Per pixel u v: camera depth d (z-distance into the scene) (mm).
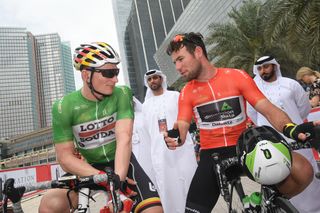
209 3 54875
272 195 2020
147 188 2469
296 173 2139
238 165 2293
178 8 108375
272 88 3854
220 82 2682
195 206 2605
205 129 2742
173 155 4156
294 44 11781
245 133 2148
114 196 1803
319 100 4836
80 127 2393
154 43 111938
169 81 60531
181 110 2805
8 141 109375
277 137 2051
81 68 2232
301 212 3396
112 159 2484
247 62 21234
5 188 1853
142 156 4562
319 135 1984
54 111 2346
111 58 2184
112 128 2436
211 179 2645
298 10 11062
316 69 11891
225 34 21938
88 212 2064
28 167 11078
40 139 102312
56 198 2293
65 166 2291
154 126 4395
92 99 2367
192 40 2676
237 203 2465
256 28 20812
